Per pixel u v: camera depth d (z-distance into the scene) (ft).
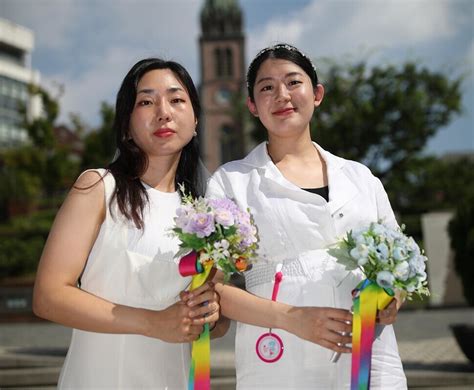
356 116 92.38
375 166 102.06
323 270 10.16
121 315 8.96
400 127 96.99
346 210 10.41
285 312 9.45
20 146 108.27
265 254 10.34
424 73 95.50
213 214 9.27
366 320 9.25
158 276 9.87
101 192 9.71
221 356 29.32
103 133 94.02
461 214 32.99
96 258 9.69
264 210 10.34
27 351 31.89
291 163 11.07
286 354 9.89
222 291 9.88
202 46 221.66
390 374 9.97
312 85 11.08
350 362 9.90
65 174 101.35
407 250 9.30
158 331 8.99
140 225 9.82
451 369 25.67
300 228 10.16
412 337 39.04
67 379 9.84
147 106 10.27
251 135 103.76
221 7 225.35
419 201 136.05
